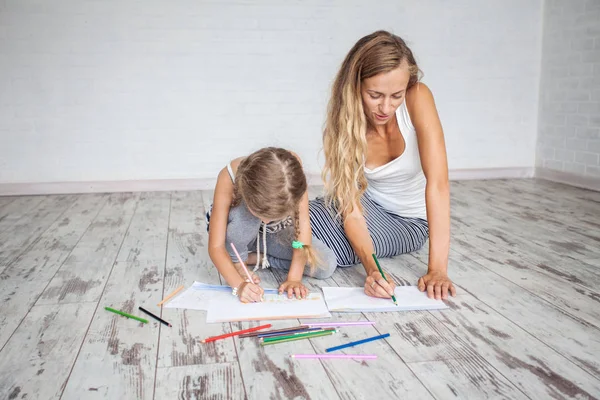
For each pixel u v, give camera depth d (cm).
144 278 224
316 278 219
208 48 436
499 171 494
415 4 456
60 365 151
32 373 147
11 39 411
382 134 214
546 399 132
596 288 206
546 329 171
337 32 449
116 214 353
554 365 148
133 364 151
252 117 451
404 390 137
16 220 337
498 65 477
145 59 430
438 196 198
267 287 211
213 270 234
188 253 260
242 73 443
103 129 434
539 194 408
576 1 434
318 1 443
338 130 201
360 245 208
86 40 421
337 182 205
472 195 407
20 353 158
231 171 196
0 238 292
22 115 422
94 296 204
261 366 149
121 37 424
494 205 369
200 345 162
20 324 178
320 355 153
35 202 398
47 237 293
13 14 409
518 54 478
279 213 171
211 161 452
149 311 188
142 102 435
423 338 165
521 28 474
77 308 192
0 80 415
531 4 471
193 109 442
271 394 136
